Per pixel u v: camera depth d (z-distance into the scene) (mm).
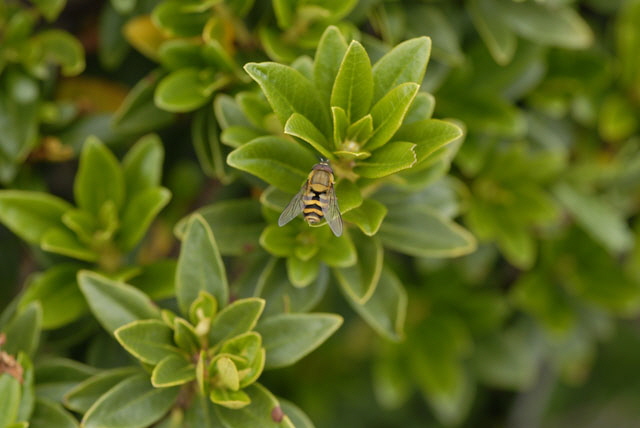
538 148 455
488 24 427
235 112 389
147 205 399
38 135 417
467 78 438
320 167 370
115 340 401
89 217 399
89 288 377
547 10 430
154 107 408
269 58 409
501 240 447
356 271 388
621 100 458
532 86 450
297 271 383
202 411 376
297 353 374
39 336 396
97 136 420
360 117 370
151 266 401
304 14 395
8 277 430
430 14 421
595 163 458
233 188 426
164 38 414
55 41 411
